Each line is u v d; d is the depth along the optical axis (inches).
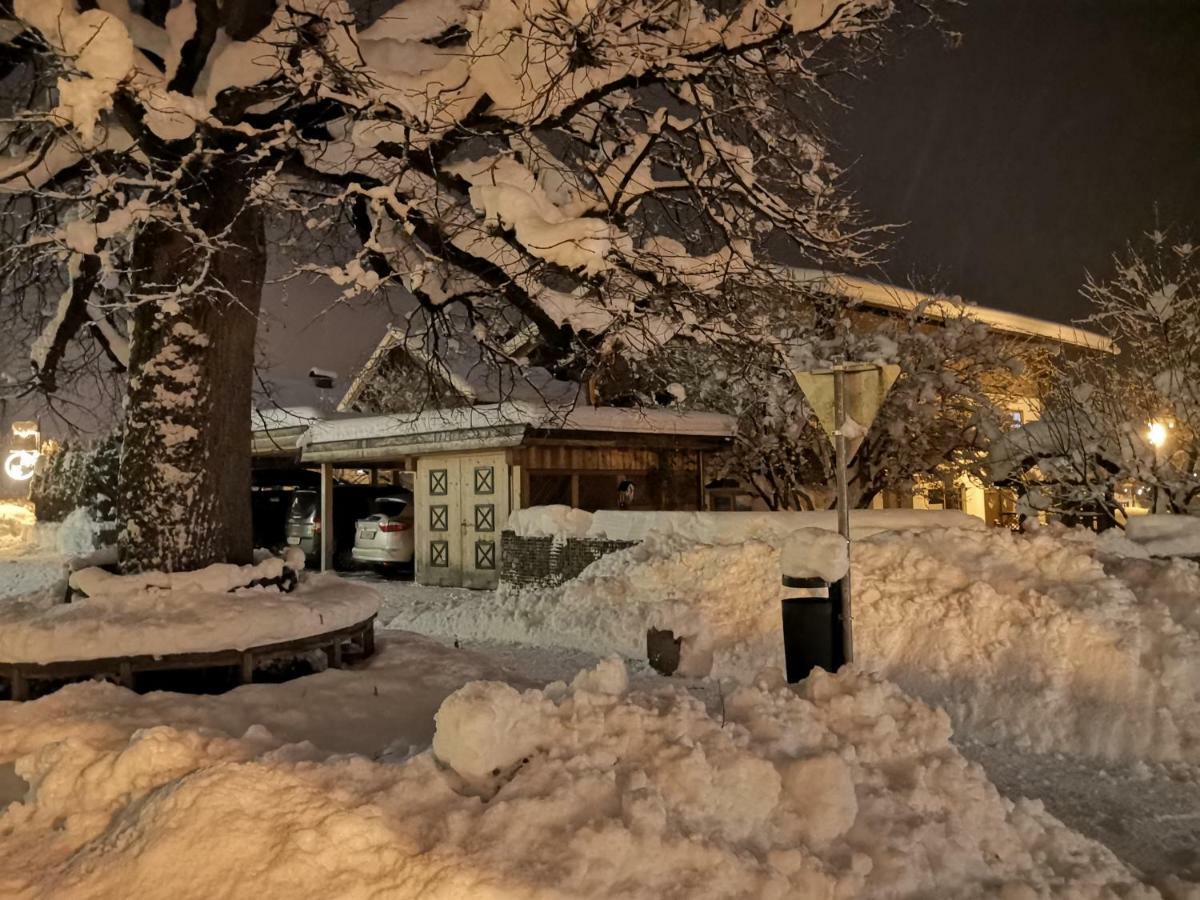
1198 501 556.4
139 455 319.0
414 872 154.1
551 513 561.3
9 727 238.8
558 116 360.8
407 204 361.4
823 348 597.6
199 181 319.6
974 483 768.3
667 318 389.1
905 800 198.7
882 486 639.1
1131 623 329.4
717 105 424.2
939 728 219.8
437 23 376.5
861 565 396.8
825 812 184.2
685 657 399.5
